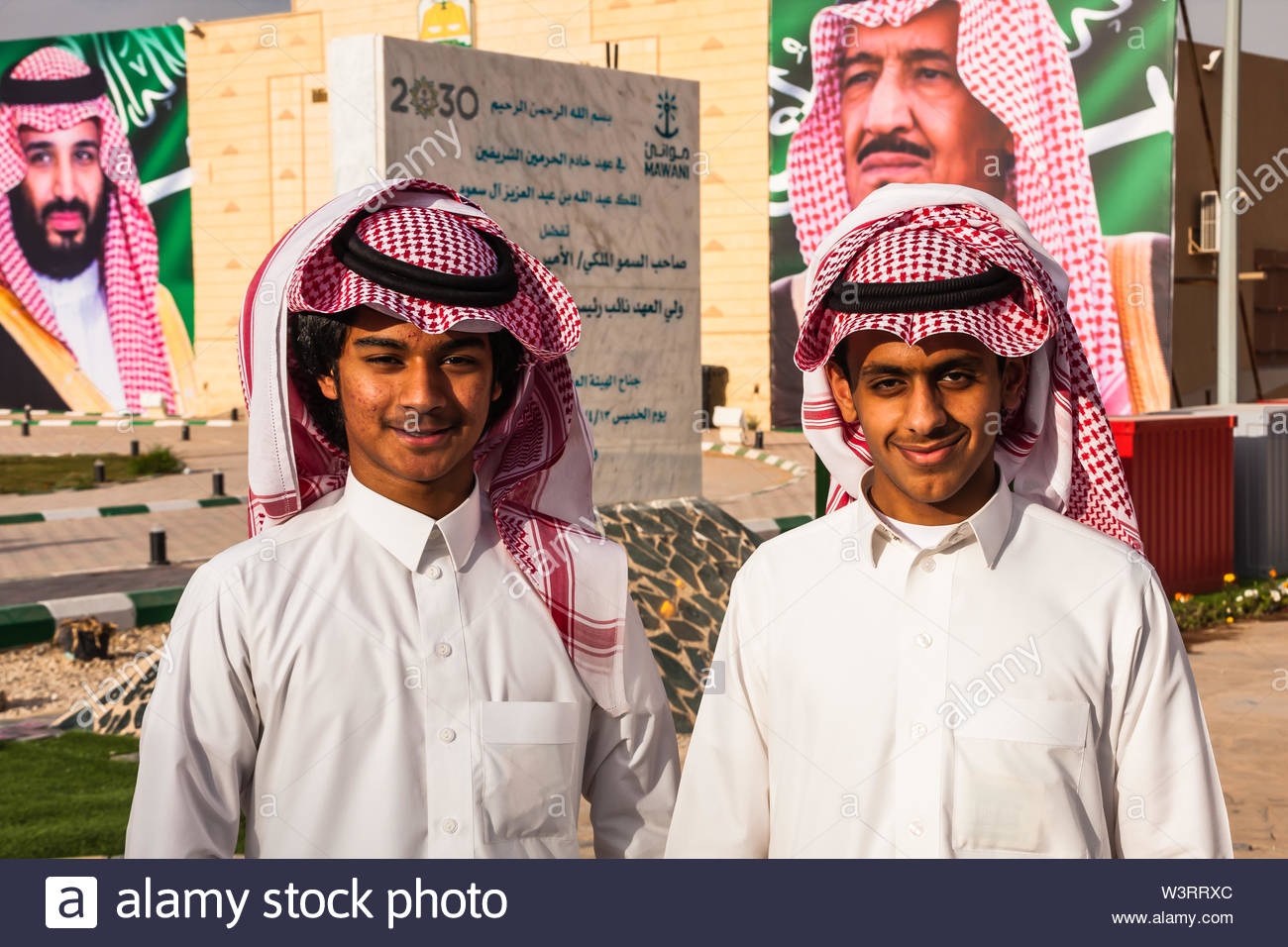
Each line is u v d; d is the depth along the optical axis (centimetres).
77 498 1460
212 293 2480
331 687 182
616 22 2075
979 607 187
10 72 2547
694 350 750
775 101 1980
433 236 184
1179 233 1852
